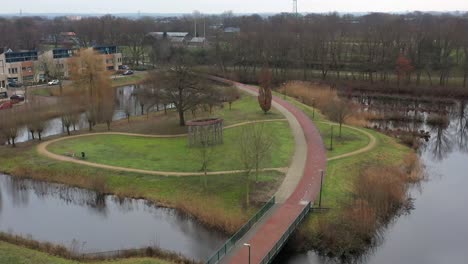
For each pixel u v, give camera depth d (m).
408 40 148.88
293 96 109.31
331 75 138.38
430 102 109.00
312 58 148.50
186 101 78.31
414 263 41.09
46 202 53.59
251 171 56.12
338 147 66.94
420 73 131.50
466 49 134.38
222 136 70.62
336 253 41.69
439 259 41.81
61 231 46.38
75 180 57.12
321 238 43.03
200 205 49.06
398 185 54.47
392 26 166.00
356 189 51.78
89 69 94.12
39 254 39.59
